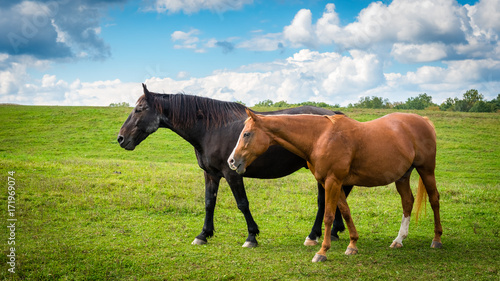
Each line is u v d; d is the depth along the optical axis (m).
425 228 7.25
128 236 6.69
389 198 9.88
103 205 8.66
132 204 8.73
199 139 6.41
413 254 5.65
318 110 6.56
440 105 58.06
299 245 6.30
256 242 6.24
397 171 5.71
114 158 21.41
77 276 4.95
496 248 5.92
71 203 8.58
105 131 29.42
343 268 5.05
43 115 34.00
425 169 6.12
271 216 8.29
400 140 5.71
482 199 9.39
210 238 6.63
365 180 5.67
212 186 6.66
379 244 6.29
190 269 5.14
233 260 5.46
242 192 6.24
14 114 34.09
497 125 31.77
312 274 4.88
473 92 53.50
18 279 4.84
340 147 5.37
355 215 8.28
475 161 21.41
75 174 11.67
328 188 5.42
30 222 7.31
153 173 12.50
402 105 58.12
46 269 5.11
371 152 5.50
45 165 12.91
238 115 6.36
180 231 7.07
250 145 5.44
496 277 4.64
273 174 6.41
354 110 38.97
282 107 35.66
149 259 5.51
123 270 5.13
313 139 5.50
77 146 24.59
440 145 25.61
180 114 6.35
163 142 26.62
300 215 8.27
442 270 4.94
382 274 4.82
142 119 6.36
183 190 10.21
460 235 6.71
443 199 9.65
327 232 5.44
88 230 6.96
